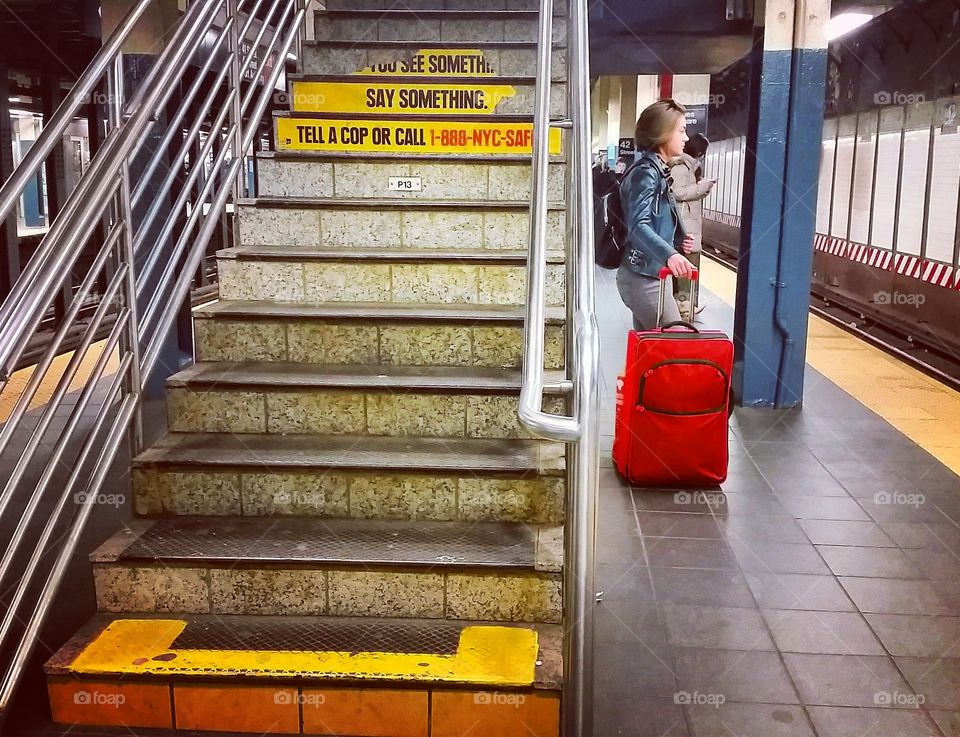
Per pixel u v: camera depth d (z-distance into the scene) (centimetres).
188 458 300
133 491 302
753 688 272
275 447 313
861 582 345
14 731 245
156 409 560
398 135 481
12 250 699
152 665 246
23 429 539
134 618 273
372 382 324
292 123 480
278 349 354
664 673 280
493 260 373
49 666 245
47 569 345
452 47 518
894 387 684
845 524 405
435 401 324
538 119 296
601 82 1927
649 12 663
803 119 571
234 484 301
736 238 1625
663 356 437
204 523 297
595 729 249
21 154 817
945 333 802
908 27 877
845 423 576
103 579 275
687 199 743
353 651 254
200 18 305
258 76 418
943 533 395
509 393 321
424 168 432
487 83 498
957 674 280
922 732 251
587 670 215
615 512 419
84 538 375
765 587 341
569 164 291
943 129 801
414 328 348
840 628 309
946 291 798
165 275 324
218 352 356
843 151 1102
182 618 273
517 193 434
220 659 249
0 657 280
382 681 242
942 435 554
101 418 276
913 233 873
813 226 588
